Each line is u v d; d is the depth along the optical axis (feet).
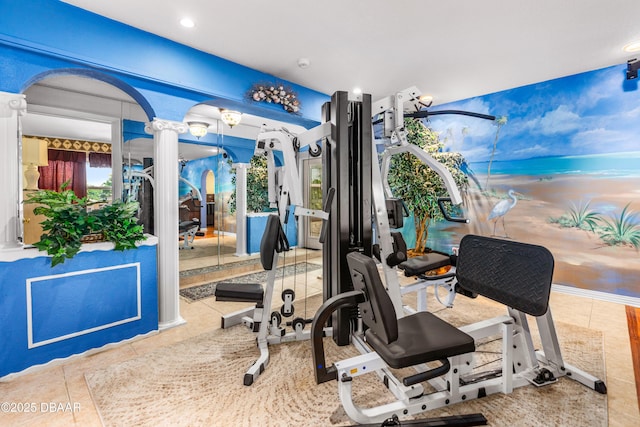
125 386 6.23
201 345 7.98
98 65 7.55
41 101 10.43
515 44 9.11
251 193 16.79
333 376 4.94
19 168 6.72
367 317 4.90
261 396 5.91
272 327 8.11
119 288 7.98
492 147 13.30
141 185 11.75
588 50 9.48
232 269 15.26
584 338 8.05
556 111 11.68
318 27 8.21
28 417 5.34
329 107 8.10
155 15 7.63
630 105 10.28
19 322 6.57
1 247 6.49
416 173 13.44
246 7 7.33
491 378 6.16
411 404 5.27
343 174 7.59
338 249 7.68
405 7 7.34
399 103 7.64
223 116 12.27
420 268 8.44
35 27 6.72
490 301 11.16
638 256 10.29
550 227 11.96
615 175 10.62
